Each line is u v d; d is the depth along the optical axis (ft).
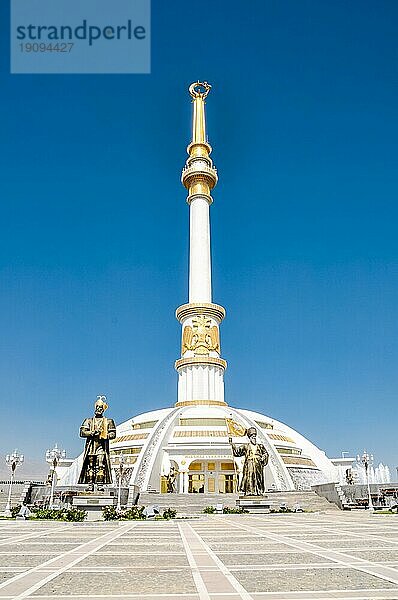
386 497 195.52
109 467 146.20
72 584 36.50
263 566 44.91
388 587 34.76
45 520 117.39
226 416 255.29
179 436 239.30
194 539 72.43
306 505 176.96
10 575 40.50
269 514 151.64
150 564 46.78
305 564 45.96
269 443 240.73
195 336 282.15
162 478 226.79
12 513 134.62
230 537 75.46
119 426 271.69
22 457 173.27
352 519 124.47
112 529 94.94
